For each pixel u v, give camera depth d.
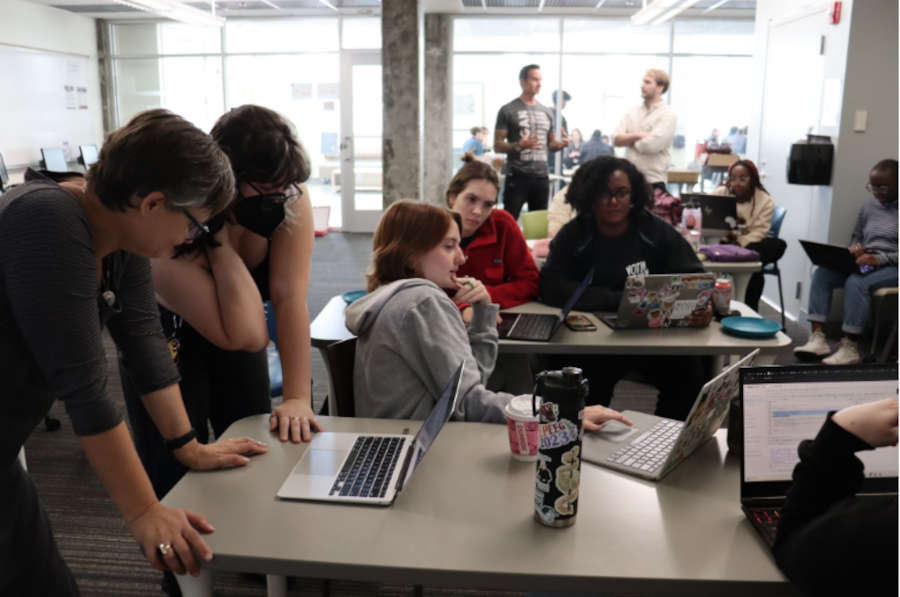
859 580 1.02
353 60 10.25
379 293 1.89
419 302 1.81
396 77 6.77
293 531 1.28
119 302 1.38
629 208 3.01
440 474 1.50
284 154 1.71
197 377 2.06
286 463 1.55
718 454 1.63
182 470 2.01
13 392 1.23
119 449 1.24
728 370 1.53
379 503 1.37
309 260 1.98
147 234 1.22
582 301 2.99
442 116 10.50
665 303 2.70
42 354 1.16
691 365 2.83
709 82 10.37
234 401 2.16
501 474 1.50
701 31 10.23
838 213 5.46
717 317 2.92
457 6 9.70
